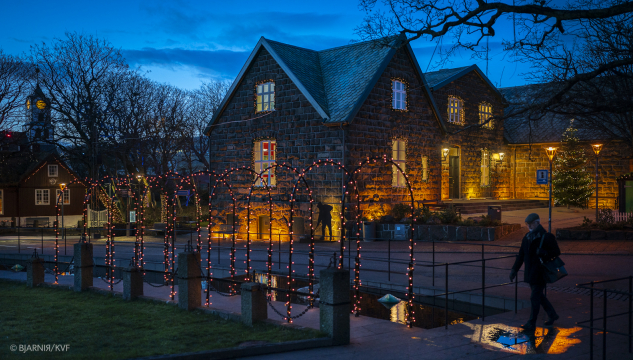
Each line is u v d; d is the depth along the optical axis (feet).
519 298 37.14
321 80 91.09
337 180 80.02
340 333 27.45
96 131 139.13
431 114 95.76
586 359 23.93
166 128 159.43
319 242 81.10
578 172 107.86
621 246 60.13
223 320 32.73
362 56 90.58
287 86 86.69
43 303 39.68
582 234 65.92
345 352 25.79
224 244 84.12
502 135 119.55
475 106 112.88
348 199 79.30
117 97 147.74
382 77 85.56
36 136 149.28
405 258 60.34
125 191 130.82
